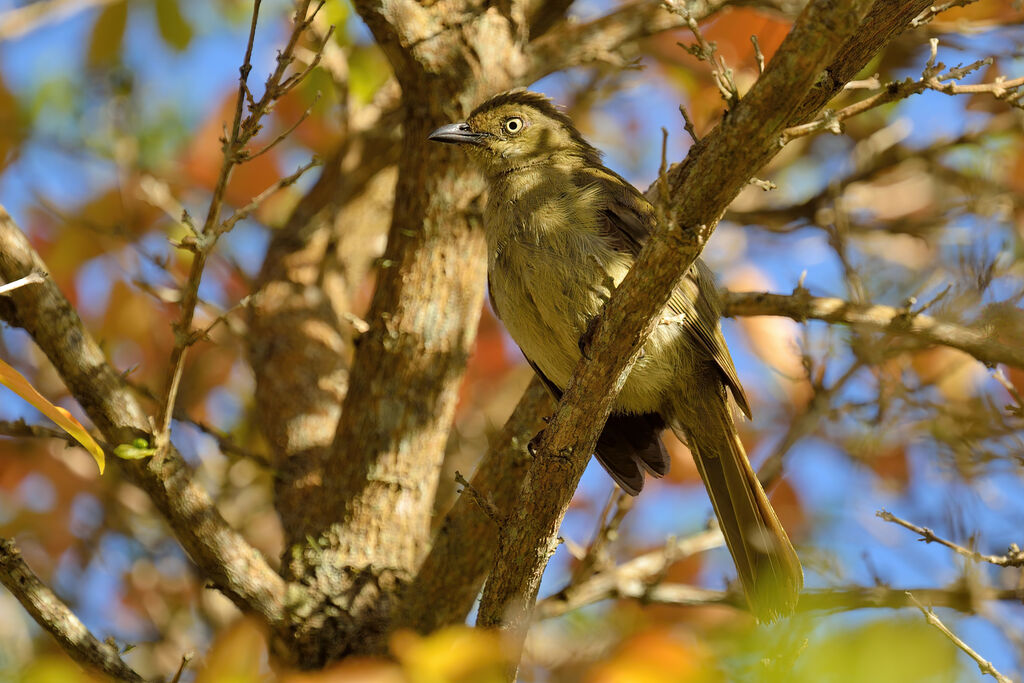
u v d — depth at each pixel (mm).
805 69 5500
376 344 9898
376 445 9750
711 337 9266
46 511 12328
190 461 12820
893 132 13023
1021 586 9586
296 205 13055
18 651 9695
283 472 10453
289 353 11461
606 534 9688
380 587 9430
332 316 12109
